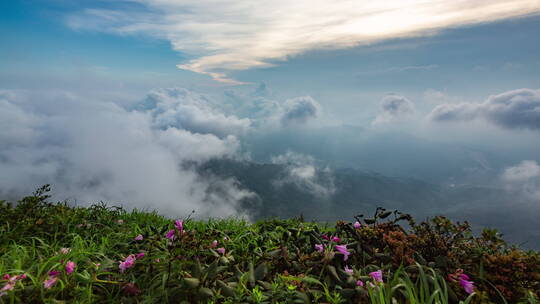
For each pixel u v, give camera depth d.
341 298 2.73
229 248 4.41
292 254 3.90
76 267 3.10
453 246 3.81
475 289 2.87
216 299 2.64
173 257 3.10
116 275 3.15
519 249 3.87
